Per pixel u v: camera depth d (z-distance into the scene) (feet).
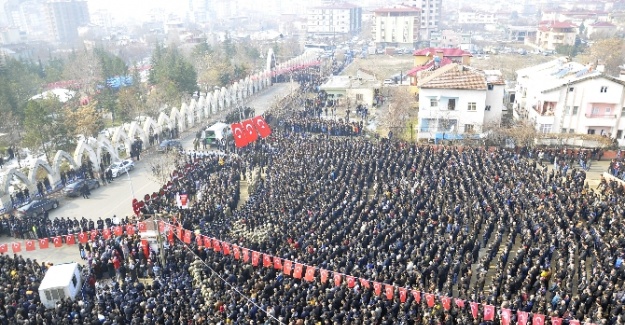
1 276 93.50
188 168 152.66
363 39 650.02
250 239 103.55
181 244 102.12
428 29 631.97
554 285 84.02
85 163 167.84
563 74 195.00
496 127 179.11
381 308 77.82
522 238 103.65
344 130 199.00
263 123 152.97
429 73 228.84
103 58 300.20
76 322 79.05
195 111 237.45
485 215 113.70
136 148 185.57
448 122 188.96
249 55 426.51
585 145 172.35
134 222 113.70
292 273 91.91
